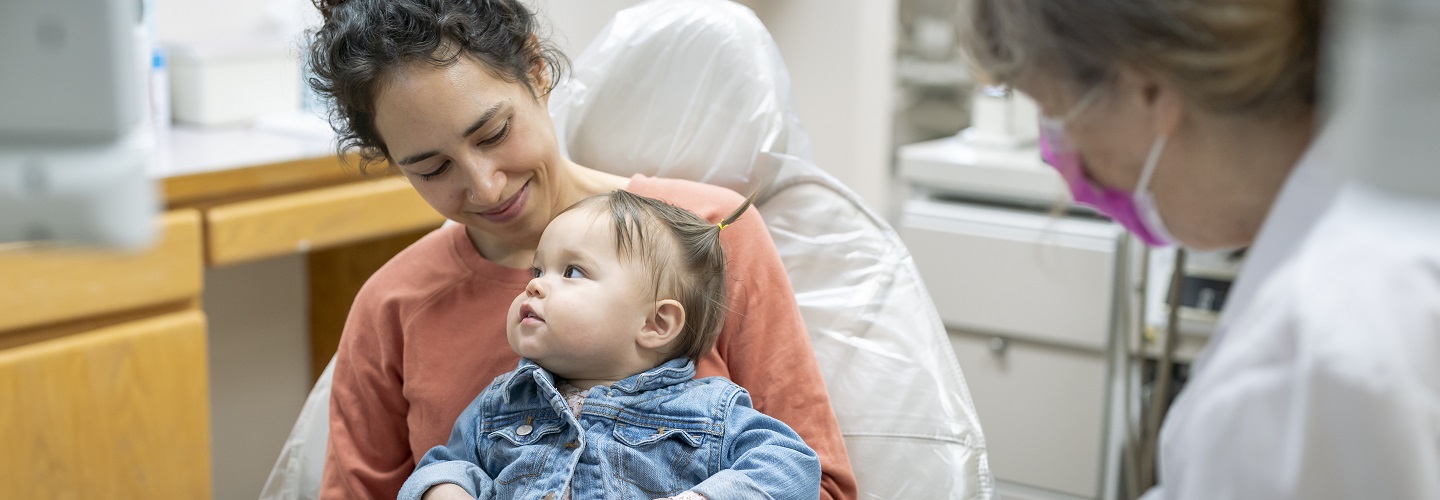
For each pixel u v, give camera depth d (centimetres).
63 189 43
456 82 102
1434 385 57
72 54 42
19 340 169
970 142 233
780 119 137
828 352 129
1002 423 218
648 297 110
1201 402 63
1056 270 207
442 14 102
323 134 209
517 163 108
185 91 220
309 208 196
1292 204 64
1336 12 56
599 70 141
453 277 121
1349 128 51
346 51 103
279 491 137
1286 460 58
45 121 43
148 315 182
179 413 186
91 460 176
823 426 114
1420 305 58
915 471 122
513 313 111
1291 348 60
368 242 243
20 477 169
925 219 219
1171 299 188
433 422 118
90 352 173
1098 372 208
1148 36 65
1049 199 213
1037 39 70
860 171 303
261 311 245
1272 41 63
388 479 121
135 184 44
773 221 137
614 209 112
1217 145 69
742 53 138
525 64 109
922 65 344
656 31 140
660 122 139
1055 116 74
